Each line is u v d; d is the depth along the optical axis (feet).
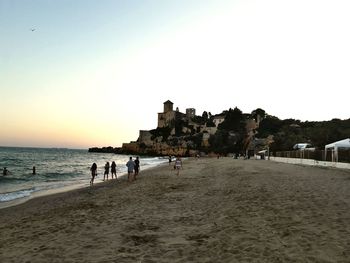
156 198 53.62
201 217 35.42
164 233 29.48
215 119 606.14
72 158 437.17
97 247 25.90
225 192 54.54
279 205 38.60
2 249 27.17
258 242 24.36
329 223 28.78
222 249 23.41
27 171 186.80
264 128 502.79
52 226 35.78
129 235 29.25
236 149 509.76
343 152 123.03
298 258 20.42
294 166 138.82
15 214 53.06
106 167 117.50
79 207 49.67
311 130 302.45
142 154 648.38
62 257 23.71
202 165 183.62
